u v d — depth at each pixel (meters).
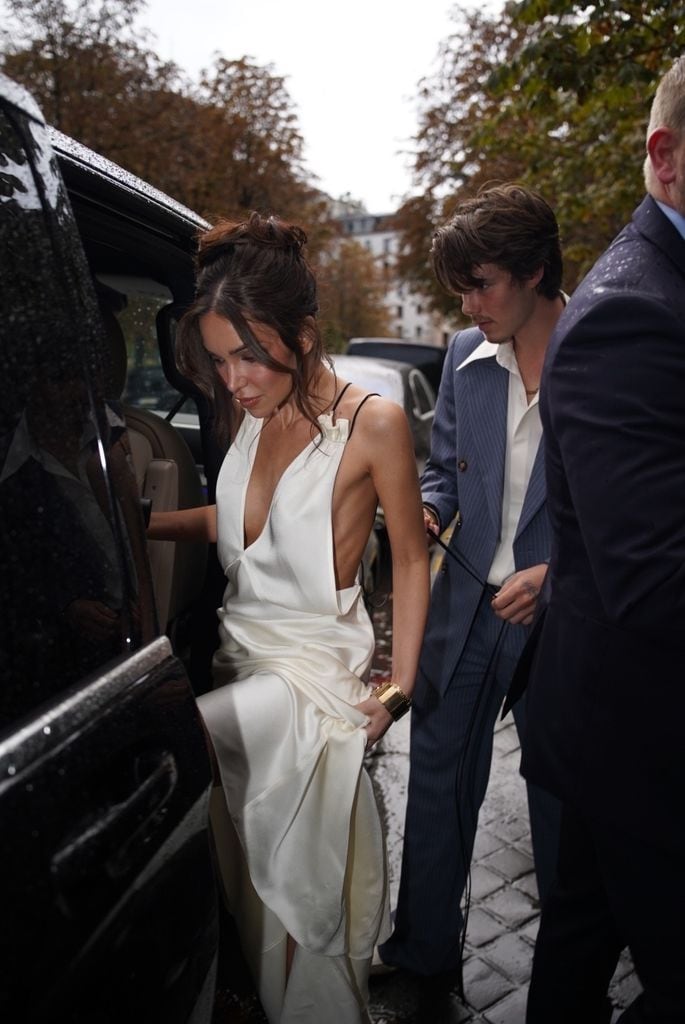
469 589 2.03
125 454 1.14
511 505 1.98
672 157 1.27
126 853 0.90
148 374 2.54
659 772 1.31
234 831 1.61
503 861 2.77
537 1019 1.74
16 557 0.90
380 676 4.57
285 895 1.50
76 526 1.00
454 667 2.05
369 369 7.20
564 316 1.32
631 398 1.18
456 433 2.04
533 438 1.94
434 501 2.11
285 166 19.50
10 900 0.74
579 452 1.23
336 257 43.69
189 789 1.04
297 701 1.52
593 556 1.23
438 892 2.15
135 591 1.09
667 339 1.18
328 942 1.53
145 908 0.92
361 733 1.54
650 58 3.96
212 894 1.08
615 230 8.41
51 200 1.05
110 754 0.91
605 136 6.69
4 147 0.97
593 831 1.42
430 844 2.13
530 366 1.91
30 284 0.98
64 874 0.80
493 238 1.73
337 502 1.59
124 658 1.03
